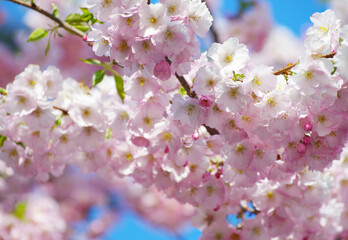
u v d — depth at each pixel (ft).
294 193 11.50
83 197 27.94
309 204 11.67
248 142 9.77
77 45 22.86
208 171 11.51
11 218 19.80
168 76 8.89
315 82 8.66
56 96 11.25
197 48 9.06
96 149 11.77
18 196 22.43
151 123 10.36
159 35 8.52
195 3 8.96
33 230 19.88
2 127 10.95
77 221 27.68
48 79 11.14
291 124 9.05
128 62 9.16
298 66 8.71
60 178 27.68
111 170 12.71
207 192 11.58
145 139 10.51
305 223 12.94
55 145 11.31
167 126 9.87
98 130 11.26
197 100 9.19
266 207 11.80
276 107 8.87
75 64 23.08
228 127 9.34
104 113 11.19
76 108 11.13
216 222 12.85
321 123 9.23
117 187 28.94
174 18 8.69
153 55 8.78
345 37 8.43
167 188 12.26
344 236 15.66
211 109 9.26
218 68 9.02
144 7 8.48
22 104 10.65
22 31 24.23
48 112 10.84
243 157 9.98
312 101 8.80
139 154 11.50
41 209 20.66
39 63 23.24
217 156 11.85
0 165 20.83
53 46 22.93
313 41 8.91
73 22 12.10
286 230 12.19
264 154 10.07
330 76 8.65
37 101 10.73
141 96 10.37
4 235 19.40
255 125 9.16
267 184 11.69
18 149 11.78
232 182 10.85
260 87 8.87
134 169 11.98
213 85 9.02
